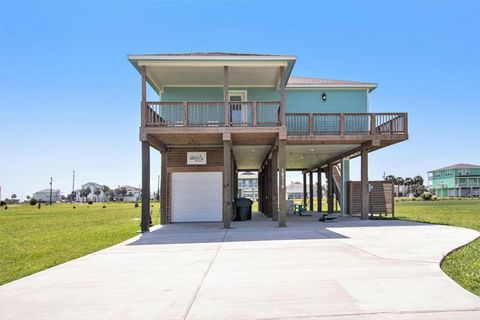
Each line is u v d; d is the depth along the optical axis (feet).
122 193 467.93
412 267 22.15
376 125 53.21
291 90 66.59
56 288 19.38
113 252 30.58
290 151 66.33
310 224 51.65
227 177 47.88
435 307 15.02
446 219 59.06
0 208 184.44
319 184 89.97
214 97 62.95
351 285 18.42
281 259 25.50
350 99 67.26
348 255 26.40
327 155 71.77
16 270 25.52
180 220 61.57
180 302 16.39
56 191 481.87
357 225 49.06
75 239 43.06
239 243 33.76
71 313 15.38
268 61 48.91
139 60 48.06
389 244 31.17
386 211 62.80
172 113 57.67
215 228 48.83
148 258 27.48
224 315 14.62
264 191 82.84
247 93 63.77
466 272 20.84
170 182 61.98
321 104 66.95
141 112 47.55
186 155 62.28
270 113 62.18
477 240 33.27
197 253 29.01
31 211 140.46
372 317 14.03
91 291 18.61
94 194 460.55
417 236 36.32
